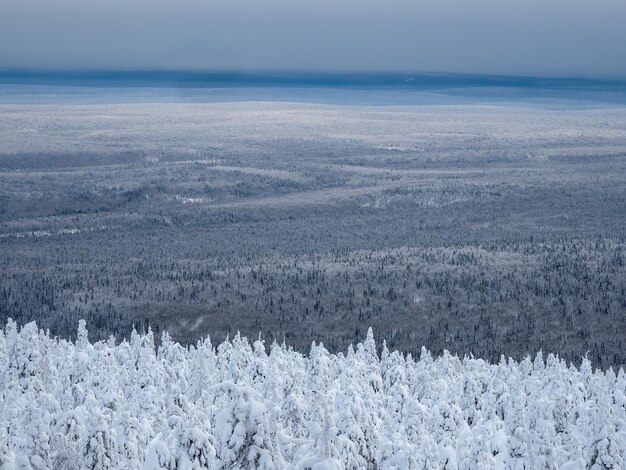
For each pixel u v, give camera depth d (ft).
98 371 306.96
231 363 345.31
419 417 206.49
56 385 314.76
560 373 347.56
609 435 196.03
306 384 314.76
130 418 200.44
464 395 314.14
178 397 274.16
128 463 193.47
